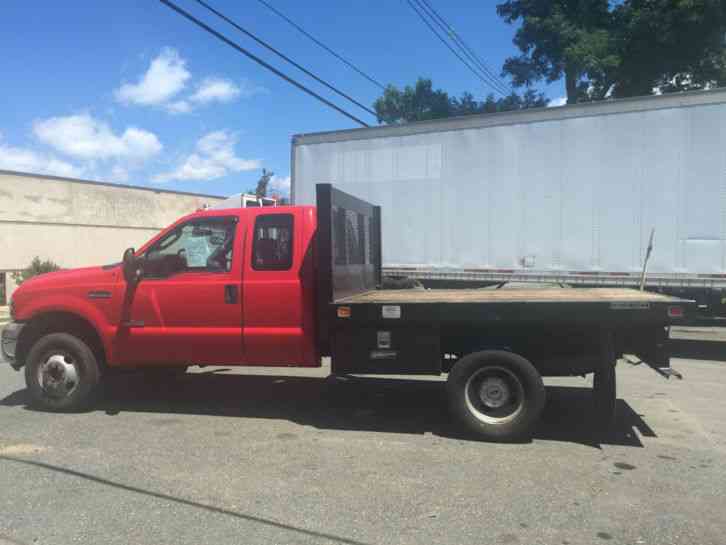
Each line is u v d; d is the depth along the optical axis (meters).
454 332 5.88
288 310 6.13
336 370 6.00
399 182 11.41
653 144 9.47
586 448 5.42
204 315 6.28
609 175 9.76
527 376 5.51
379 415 6.52
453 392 5.67
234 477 4.66
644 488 4.47
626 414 6.57
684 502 4.21
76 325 6.76
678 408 6.84
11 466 4.88
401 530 3.78
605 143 9.77
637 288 9.65
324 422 6.25
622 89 23.34
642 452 5.30
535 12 24.27
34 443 5.48
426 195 11.17
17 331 6.63
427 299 5.99
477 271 10.79
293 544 3.59
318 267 5.95
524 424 5.51
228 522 3.88
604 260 9.85
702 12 19.92
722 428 6.05
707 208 9.18
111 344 6.46
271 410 6.71
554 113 10.10
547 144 10.17
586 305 5.45
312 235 6.17
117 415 6.47
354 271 6.98
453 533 3.74
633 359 6.89
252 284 6.20
